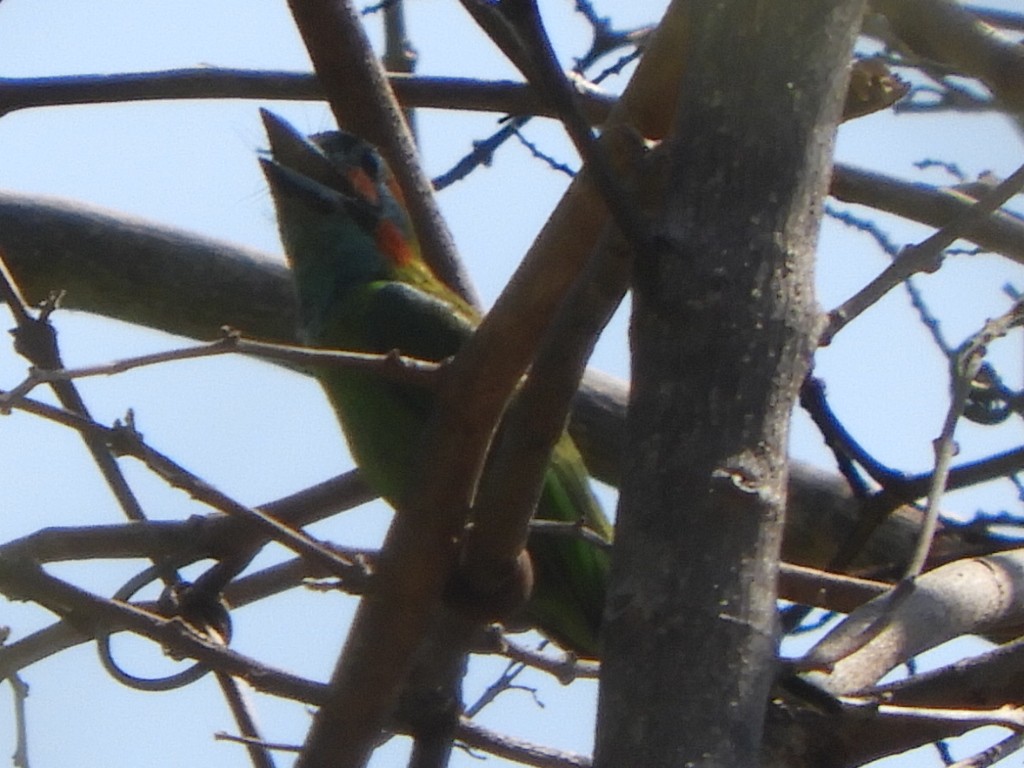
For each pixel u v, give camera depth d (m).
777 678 5.00
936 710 6.59
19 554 7.56
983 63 7.04
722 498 4.79
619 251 5.65
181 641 7.26
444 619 7.34
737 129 5.11
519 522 6.72
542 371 6.07
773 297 5.00
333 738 6.82
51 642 8.35
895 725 6.67
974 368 6.61
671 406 4.95
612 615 4.85
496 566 6.94
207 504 6.47
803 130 5.12
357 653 6.71
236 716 8.22
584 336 5.92
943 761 7.56
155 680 8.23
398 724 7.34
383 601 6.62
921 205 9.39
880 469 9.02
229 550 9.01
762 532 4.82
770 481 4.87
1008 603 7.98
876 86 6.30
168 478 6.34
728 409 4.91
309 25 9.50
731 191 5.07
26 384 5.60
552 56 5.03
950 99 7.72
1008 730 7.01
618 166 5.82
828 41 5.17
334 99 9.86
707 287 5.00
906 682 7.30
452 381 6.29
